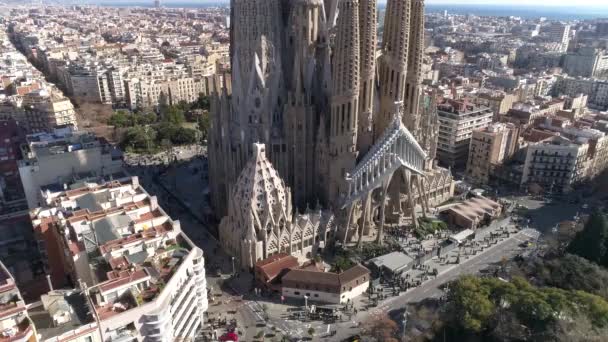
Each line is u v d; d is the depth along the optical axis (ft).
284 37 494.59
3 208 544.62
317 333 338.75
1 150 582.76
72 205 378.94
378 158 433.89
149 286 282.97
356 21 409.69
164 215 359.87
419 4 444.96
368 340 327.88
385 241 461.78
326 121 469.98
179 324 300.40
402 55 449.06
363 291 385.29
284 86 484.33
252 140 476.95
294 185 491.31
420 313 354.13
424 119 521.24
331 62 482.69
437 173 529.86
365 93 457.68
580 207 547.08
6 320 238.27
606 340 292.61
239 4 455.22
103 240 317.63
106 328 255.09
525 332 315.99
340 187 462.19
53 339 238.27
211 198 540.11
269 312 362.33
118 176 485.56
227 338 321.32
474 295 332.80
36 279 390.42
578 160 579.89
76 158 476.95
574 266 377.30
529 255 435.53
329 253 453.58
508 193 587.68
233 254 435.94
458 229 492.13
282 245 424.05
